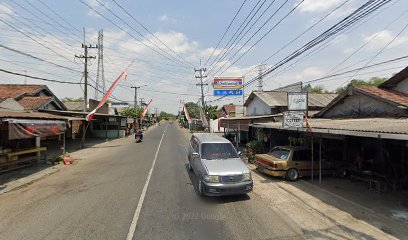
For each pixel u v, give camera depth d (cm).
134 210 739
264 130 1711
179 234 589
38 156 1464
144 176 1173
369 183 988
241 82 3266
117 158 1709
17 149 1382
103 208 755
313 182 1091
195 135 1304
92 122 3503
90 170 1317
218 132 4228
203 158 958
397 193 936
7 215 703
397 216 721
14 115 1295
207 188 818
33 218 680
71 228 618
